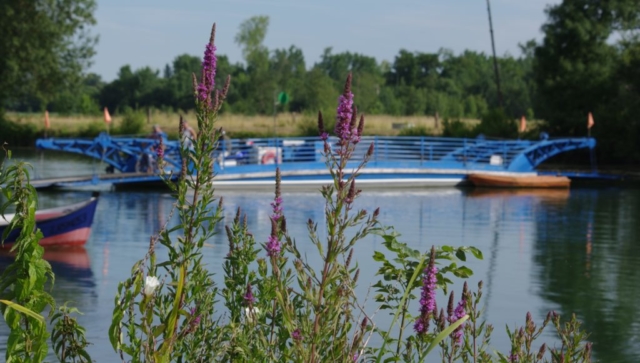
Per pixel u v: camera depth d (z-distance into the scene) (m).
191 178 5.01
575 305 13.12
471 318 6.18
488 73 136.00
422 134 56.94
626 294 14.01
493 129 54.09
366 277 14.19
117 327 4.81
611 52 52.53
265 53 117.88
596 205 29.88
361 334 5.25
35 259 4.66
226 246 17.42
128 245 18.17
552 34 53.84
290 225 22.06
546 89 53.38
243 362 5.55
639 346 10.78
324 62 158.88
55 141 33.31
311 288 5.01
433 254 5.39
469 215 25.92
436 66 139.62
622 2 52.38
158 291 5.18
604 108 49.97
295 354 5.11
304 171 34.47
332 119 57.28
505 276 15.48
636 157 48.91
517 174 38.56
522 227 23.11
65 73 66.00
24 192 4.70
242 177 33.56
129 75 121.75
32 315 4.45
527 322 6.46
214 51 4.89
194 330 5.25
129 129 62.19
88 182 31.77
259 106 103.19
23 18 63.69
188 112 81.19
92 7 66.75
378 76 135.75
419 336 5.42
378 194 33.34
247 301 5.81
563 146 41.28
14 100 70.06
